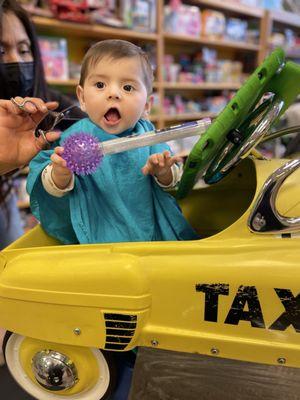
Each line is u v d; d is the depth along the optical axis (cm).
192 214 85
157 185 66
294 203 50
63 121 83
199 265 51
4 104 59
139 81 60
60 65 169
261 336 51
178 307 52
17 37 90
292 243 50
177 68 238
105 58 58
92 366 60
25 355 62
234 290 50
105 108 58
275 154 139
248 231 51
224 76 276
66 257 54
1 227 107
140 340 54
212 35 250
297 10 352
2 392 81
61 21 160
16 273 55
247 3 282
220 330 52
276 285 49
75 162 50
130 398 54
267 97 56
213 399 52
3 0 86
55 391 62
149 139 53
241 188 81
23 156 63
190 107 257
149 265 52
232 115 48
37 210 64
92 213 63
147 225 65
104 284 52
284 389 51
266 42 293
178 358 54
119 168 63
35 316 55
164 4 220
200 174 62
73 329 54
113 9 183
